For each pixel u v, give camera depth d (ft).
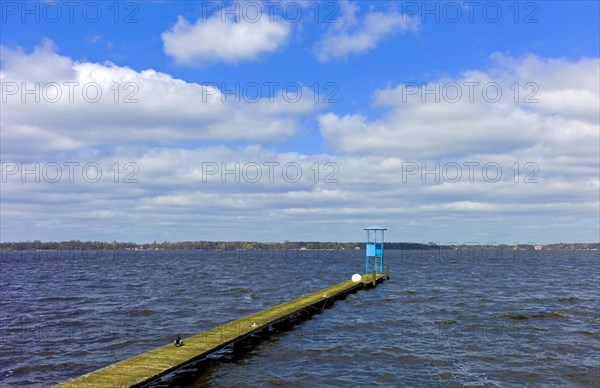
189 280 200.75
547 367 61.82
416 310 108.47
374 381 56.13
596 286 172.35
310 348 71.77
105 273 256.73
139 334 81.51
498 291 150.92
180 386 54.34
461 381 56.18
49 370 60.59
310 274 245.24
